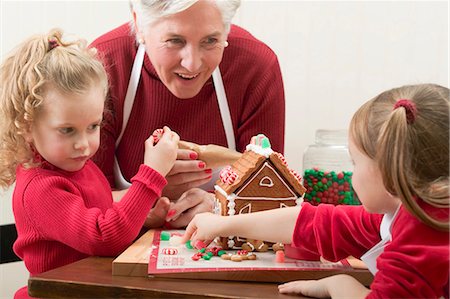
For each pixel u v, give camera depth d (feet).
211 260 3.92
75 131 4.39
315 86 7.95
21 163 4.49
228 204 4.25
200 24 4.52
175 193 5.30
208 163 5.05
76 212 4.24
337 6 7.79
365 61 7.83
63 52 4.44
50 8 7.56
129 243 4.40
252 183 4.25
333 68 7.89
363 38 7.80
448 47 7.68
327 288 3.34
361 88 7.87
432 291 3.05
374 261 3.61
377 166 3.28
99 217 4.24
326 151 5.02
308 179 5.02
